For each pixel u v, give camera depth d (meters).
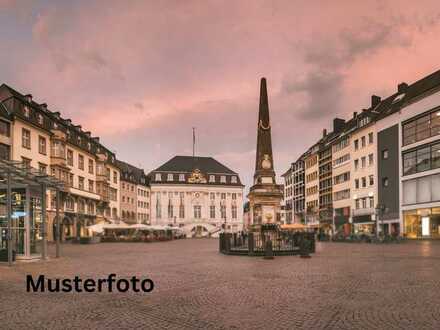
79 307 9.38
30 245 23.44
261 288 11.81
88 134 73.00
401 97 56.41
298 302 9.73
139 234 67.69
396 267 17.19
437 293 10.79
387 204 54.75
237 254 25.22
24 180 21.73
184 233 83.56
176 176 109.19
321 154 80.19
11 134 44.84
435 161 45.94
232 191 110.88
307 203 88.12
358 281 13.02
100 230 53.28
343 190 69.06
